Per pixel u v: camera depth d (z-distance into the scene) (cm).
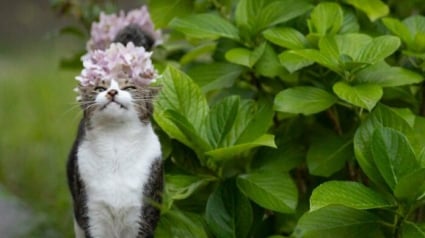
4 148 423
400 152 259
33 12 802
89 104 248
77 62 339
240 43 291
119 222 250
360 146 266
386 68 276
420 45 281
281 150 281
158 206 251
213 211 269
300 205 280
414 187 256
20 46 739
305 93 273
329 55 270
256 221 279
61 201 358
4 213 356
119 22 295
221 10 312
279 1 288
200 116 273
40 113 470
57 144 424
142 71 249
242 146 263
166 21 306
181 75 275
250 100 282
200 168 277
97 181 248
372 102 262
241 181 270
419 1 319
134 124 249
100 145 248
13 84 534
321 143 279
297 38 281
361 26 303
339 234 264
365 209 263
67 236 347
